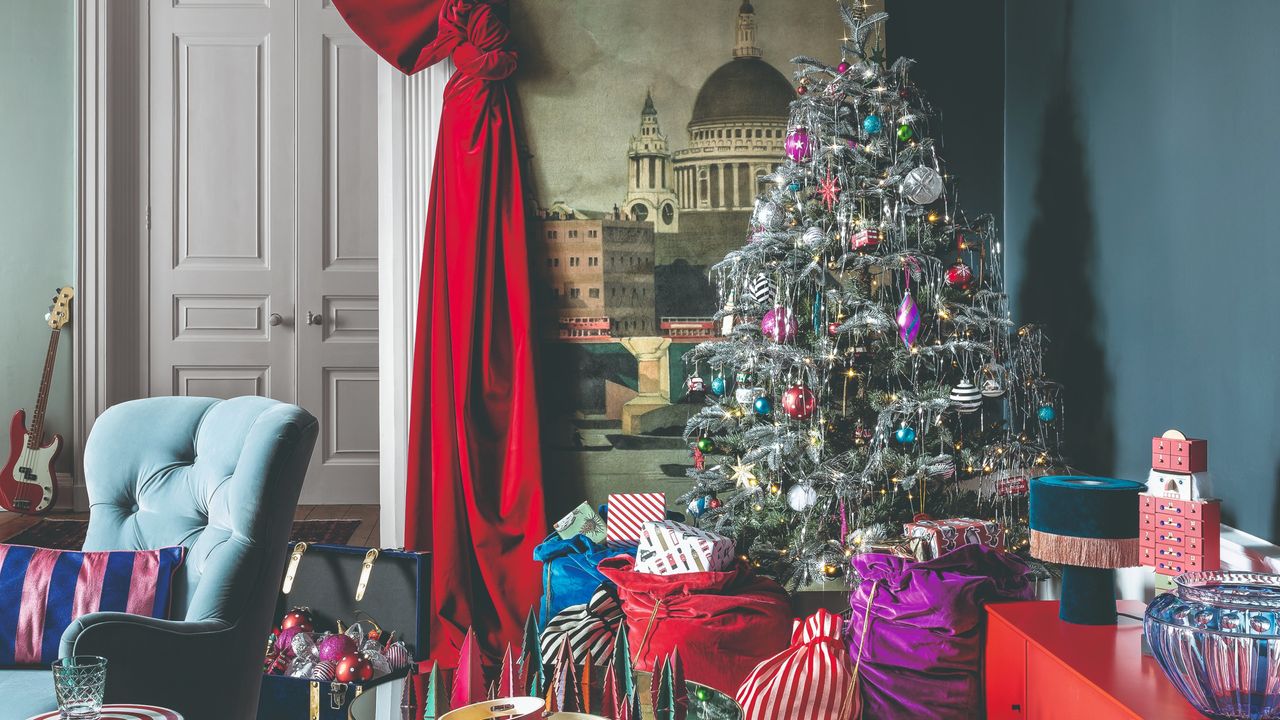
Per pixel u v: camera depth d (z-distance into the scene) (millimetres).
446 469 3744
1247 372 2318
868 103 3207
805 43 3994
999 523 2912
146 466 2357
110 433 2391
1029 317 3768
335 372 5367
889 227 3047
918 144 3146
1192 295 2576
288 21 5316
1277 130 2180
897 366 3035
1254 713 1525
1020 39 3832
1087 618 2172
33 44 5242
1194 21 2553
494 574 3701
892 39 4023
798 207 3180
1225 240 2410
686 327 4008
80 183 5188
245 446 2170
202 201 5316
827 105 3137
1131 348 2941
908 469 2938
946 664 2428
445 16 3822
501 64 3797
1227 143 2396
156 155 5297
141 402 2451
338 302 5363
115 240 5230
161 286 5309
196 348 5324
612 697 1558
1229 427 2404
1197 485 1988
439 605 3688
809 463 3100
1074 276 3355
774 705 2326
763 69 3996
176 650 1895
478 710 1400
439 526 3729
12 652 2076
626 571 3018
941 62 4023
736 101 3994
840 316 3068
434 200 3875
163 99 5293
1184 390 2625
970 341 3018
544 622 3342
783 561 3184
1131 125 2926
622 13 4008
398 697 1816
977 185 4035
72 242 5262
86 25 5172
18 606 2094
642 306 4008
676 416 4004
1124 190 2982
